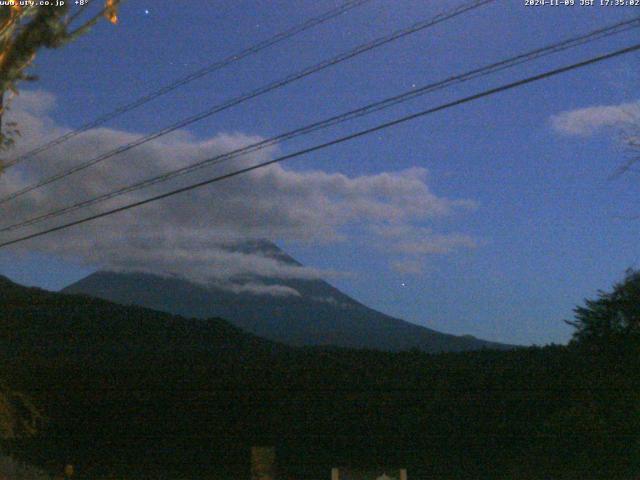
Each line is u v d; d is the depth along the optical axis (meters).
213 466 20.70
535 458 18.86
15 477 19.30
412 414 20.58
